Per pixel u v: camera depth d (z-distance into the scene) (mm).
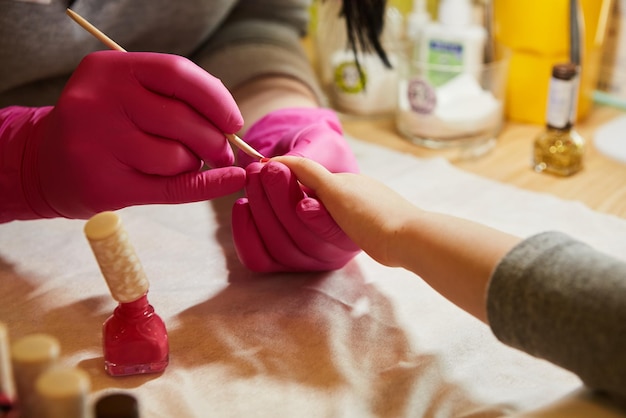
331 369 503
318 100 843
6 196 618
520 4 849
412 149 854
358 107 931
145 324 496
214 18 818
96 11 746
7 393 365
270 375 500
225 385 492
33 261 639
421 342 529
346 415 460
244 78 797
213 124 559
